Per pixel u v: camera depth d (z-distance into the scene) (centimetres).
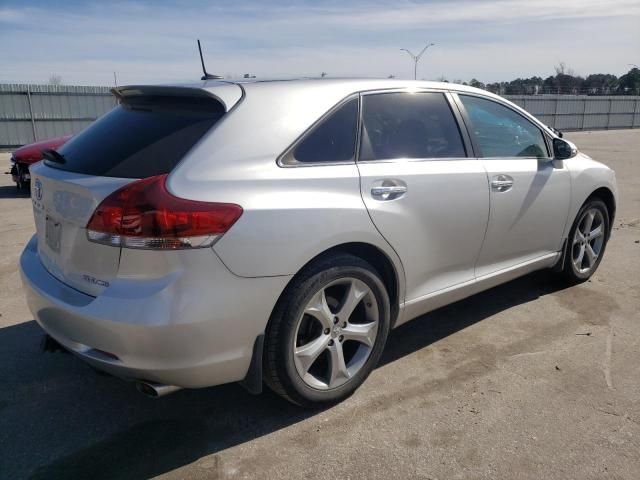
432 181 324
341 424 288
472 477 248
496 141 381
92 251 250
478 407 300
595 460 258
